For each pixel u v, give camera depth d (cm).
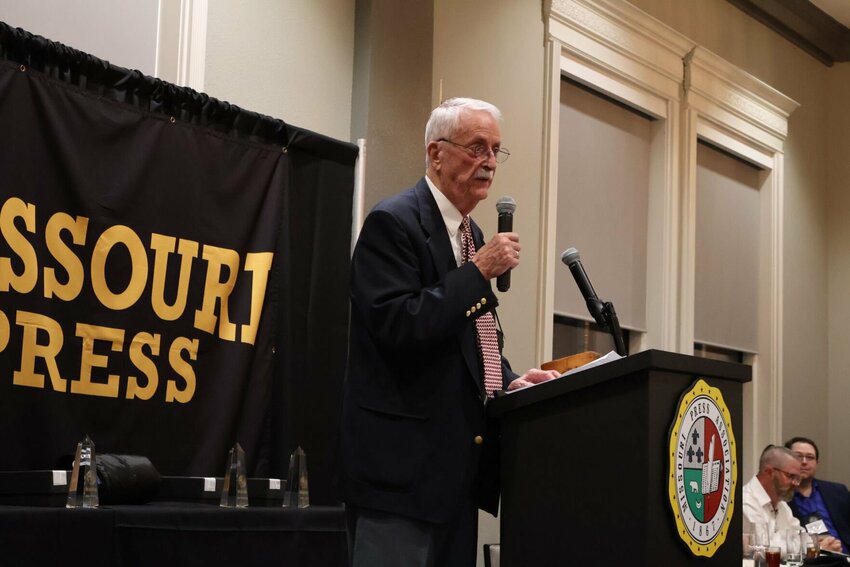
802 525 675
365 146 516
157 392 404
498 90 633
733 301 868
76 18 435
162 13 456
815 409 943
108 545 277
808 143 966
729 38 863
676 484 233
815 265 963
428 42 564
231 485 326
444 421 264
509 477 256
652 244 784
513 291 633
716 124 841
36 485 294
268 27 500
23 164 370
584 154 731
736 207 881
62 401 373
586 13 704
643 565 226
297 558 317
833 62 997
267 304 446
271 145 456
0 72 368
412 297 265
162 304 408
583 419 243
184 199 420
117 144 399
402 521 261
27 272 367
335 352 476
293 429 455
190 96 425
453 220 288
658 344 774
